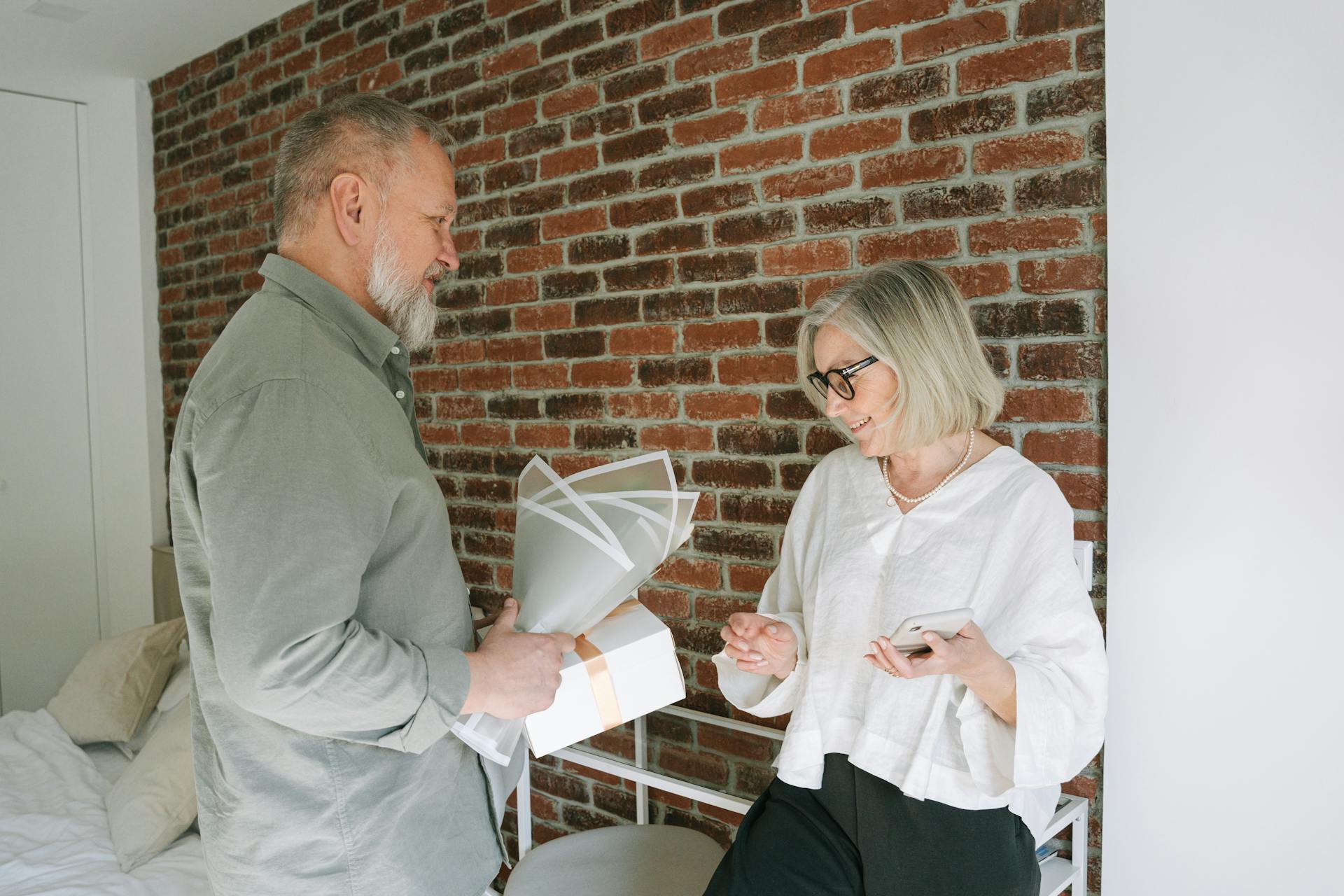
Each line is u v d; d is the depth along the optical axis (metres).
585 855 1.89
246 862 1.20
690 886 1.76
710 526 2.22
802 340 1.52
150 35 3.34
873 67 1.90
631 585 1.43
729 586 2.19
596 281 2.41
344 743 1.19
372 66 2.95
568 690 1.40
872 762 1.32
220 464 1.06
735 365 2.15
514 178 2.58
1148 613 1.60
